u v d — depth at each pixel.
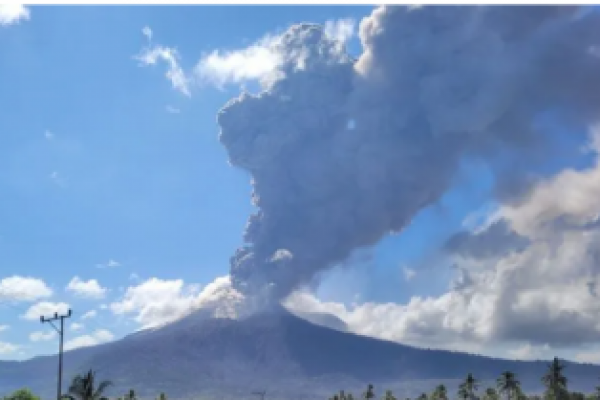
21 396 138.12
